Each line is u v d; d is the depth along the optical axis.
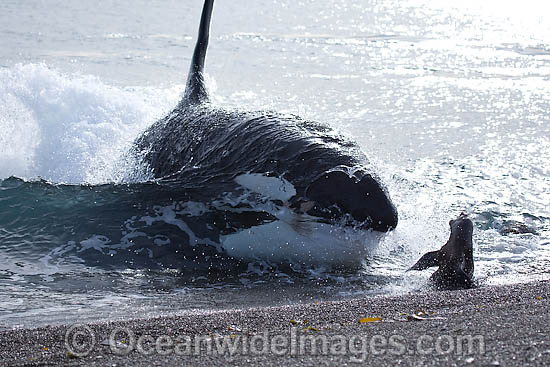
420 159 43.97
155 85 66.25
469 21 111.88
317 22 114.88
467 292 21.28
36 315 22.08
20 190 33.22
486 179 39.56
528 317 16.81
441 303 19.97
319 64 78.81
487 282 24.30
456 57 83.00
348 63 79.50
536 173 41.00
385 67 77.19
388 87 67.00
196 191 30.14
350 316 18.88
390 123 53.69
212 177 30.06
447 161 43.47
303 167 27.33
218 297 24.12
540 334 15.17
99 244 28.88
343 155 27.55
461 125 53.03
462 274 23.67
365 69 76.00
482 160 43.75
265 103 59.91
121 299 23.97
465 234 24.31
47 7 122.69
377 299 21.06
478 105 59.66
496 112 57.25
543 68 76.19
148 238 28.97
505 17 114.50
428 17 118.06
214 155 30.95
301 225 27.14
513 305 18.59
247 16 120.69
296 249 27.50
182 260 27.84
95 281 25.97
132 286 25.48
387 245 28.27
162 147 35.16
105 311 22.47
